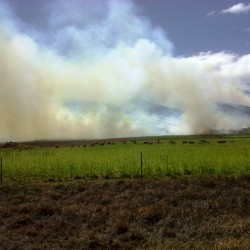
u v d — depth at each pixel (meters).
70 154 57.09
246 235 17.38
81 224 20.97
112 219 21.41
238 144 84.81
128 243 17.92
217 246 15.85
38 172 38.09
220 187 29.55
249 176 32.56
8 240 17.98
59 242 17.88
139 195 27.28
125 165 37.84
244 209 23.95
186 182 31.05
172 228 20.34
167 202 24.94
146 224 20.92
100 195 27.61
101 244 17.41
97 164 38.81
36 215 22.97
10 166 40.09
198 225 20.45
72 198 27.30
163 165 37.28
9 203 25.80
